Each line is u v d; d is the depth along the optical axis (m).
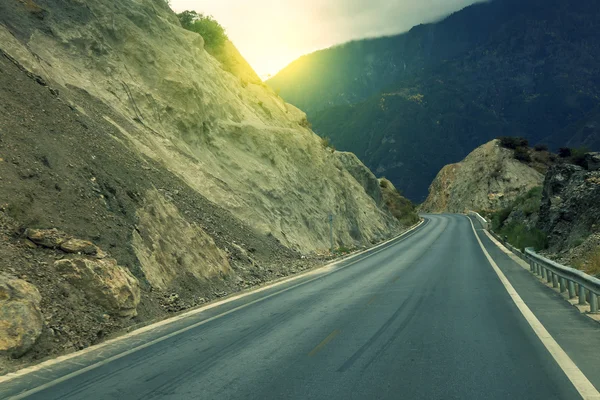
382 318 10.31
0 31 18.36
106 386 6.52
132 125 22.22
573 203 23.36
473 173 101.94
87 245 11.15
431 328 9.09
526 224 35.25
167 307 12.35
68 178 13.25
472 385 5.82
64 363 7.88
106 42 25.05
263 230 25.27
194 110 27.28
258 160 31.42
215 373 6.85
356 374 6.45
